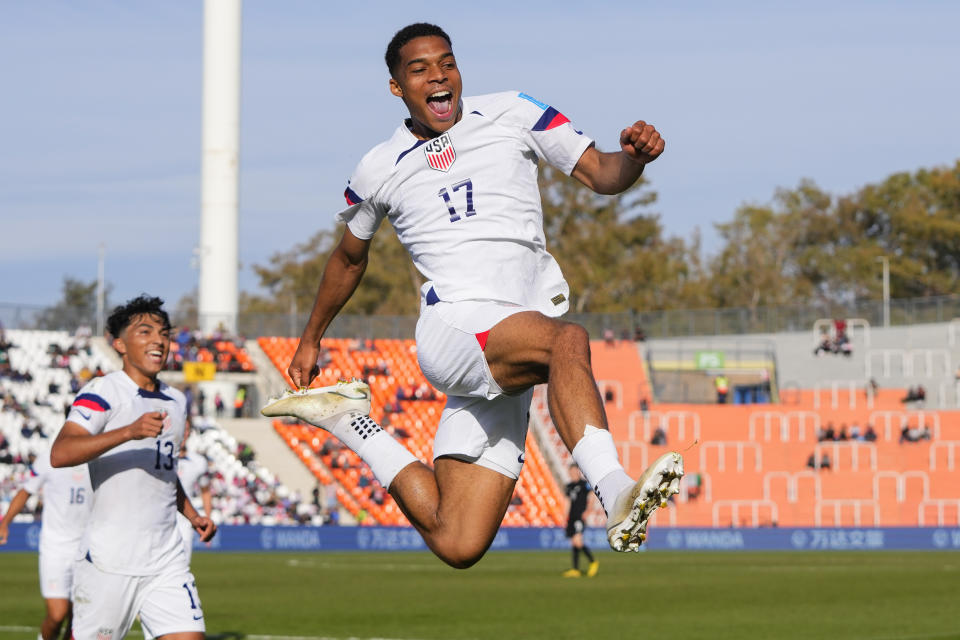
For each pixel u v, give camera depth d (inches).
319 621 2298.2
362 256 924.6
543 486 6003.9
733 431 6569.9
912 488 6205.7
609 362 7396.7
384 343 6584.6
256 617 2378.2
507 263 810.8
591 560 3693.4
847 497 6195.9
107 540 1189.1
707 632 2112.5
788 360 7819.9
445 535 868.0
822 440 6432.1
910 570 3902.6
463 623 2266.2
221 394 6294.3
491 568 3991.1
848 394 7480.3
